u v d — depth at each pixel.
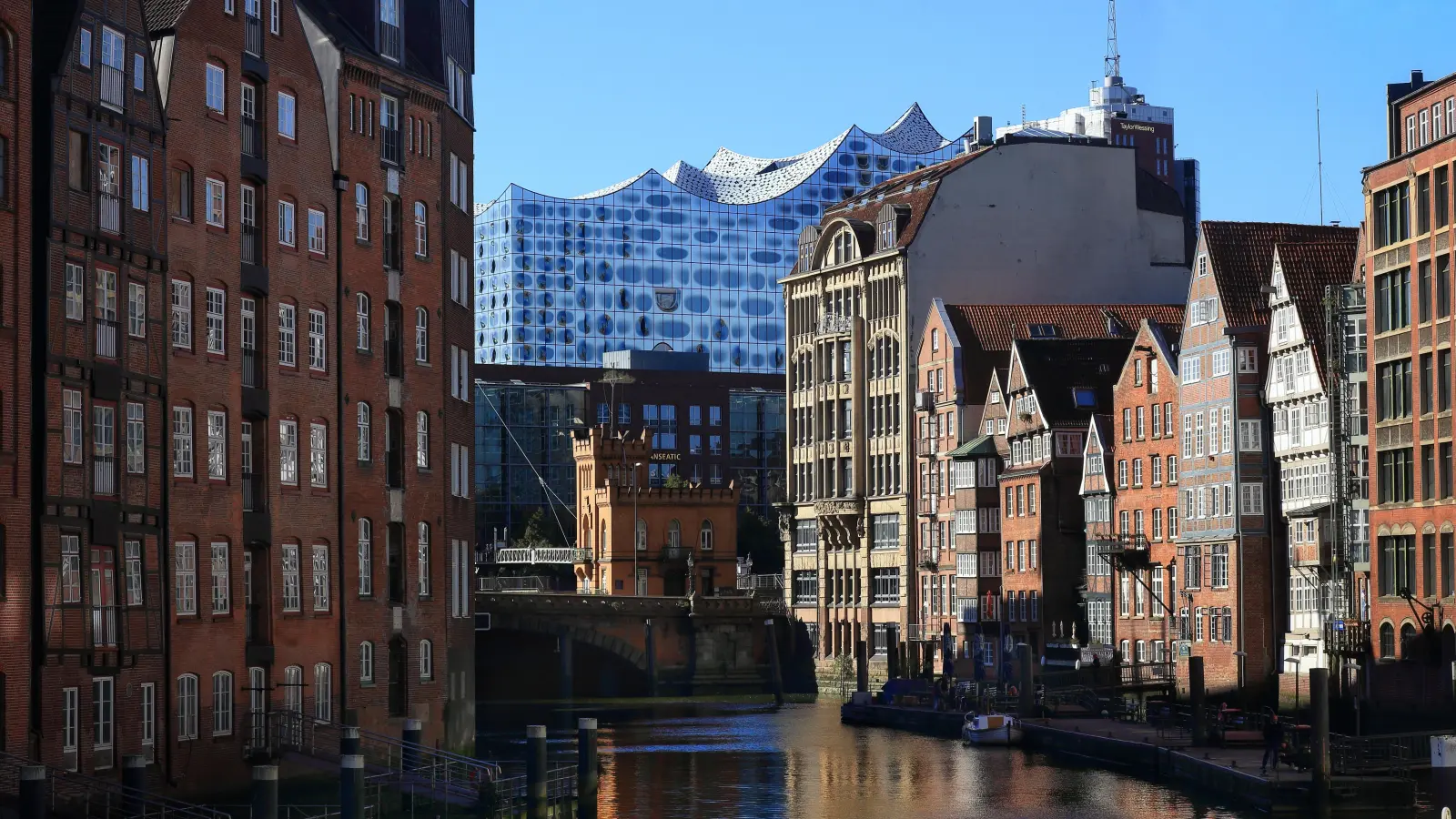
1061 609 135.75
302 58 76.38
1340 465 101.38
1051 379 138.25
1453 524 89.75
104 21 63.53
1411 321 93.31
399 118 83.19
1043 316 153.00
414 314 84.38
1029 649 111.19
